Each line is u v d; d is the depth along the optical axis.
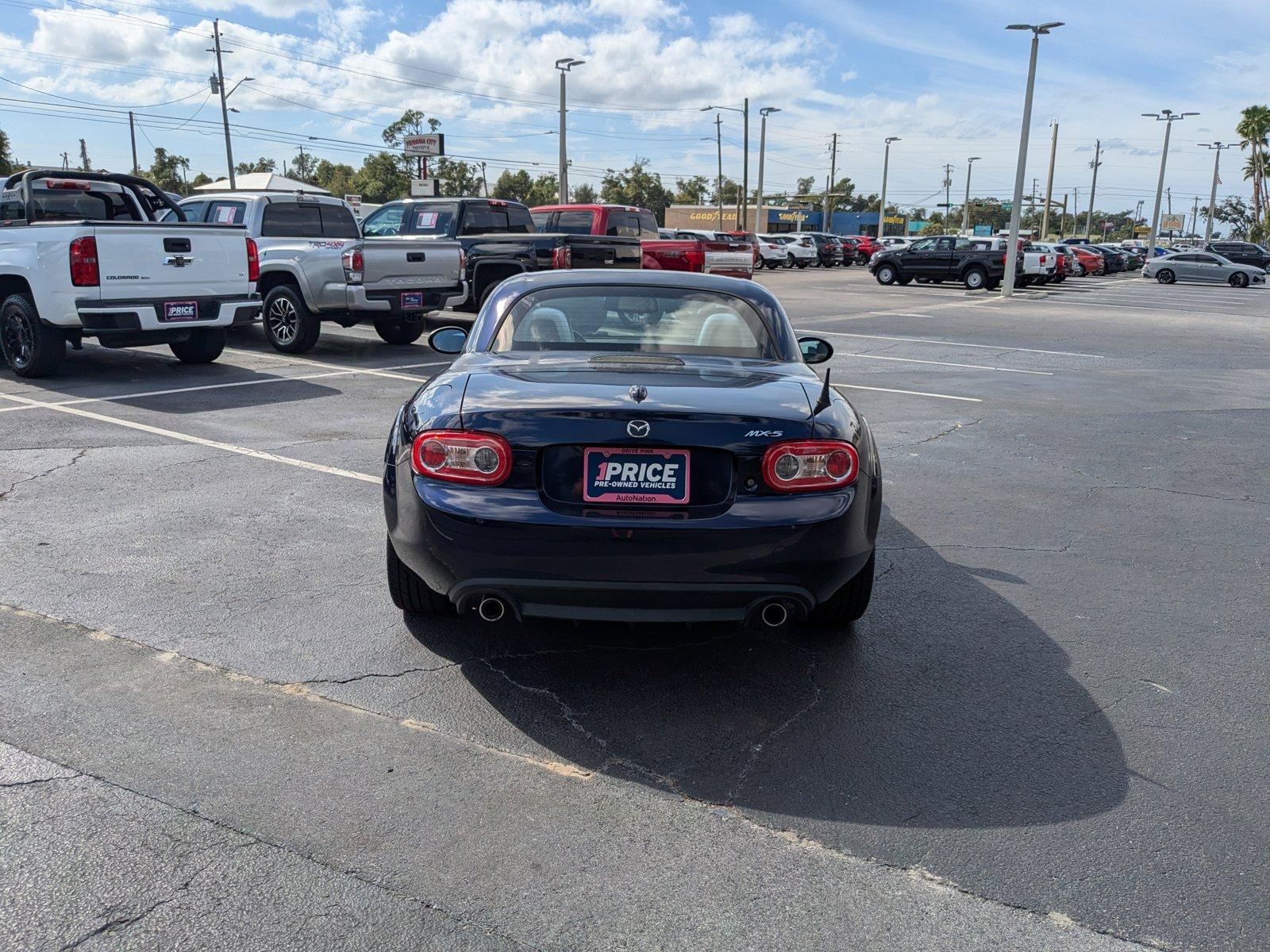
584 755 2.99
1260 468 7.06
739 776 2.90
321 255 10.84
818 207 122.75
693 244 19.25
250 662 3.53
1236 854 2.56
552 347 3.97
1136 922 2.29
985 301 26.05
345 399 8.59
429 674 3.49
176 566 4.47
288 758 2.91
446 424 3.21
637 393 3.21
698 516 3.09
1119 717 3.31
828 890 2.38
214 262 9.52
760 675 3.58
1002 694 3.46
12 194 9.47
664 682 3.50
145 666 3.47
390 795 2.73
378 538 4.92
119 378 9.41
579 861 2.47
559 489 3.12
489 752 2.99
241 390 8.96
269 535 4.93
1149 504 6.04
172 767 2.83
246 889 2.32
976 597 4.41
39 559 4.50
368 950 2.14
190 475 5.98
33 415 7.59
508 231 15.34
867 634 3.97
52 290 8.70
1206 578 4.73
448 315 16.80
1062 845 2.58
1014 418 8.83
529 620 4.00
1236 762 3.03
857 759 3.00
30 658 3.51
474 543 3.12
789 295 27.11
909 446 7.54
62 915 2.21
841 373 11.75
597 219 17.94
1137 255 56.62
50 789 2.70
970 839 2.60
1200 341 16.70
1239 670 3.70
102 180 9.87
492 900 2.31
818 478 3.17
